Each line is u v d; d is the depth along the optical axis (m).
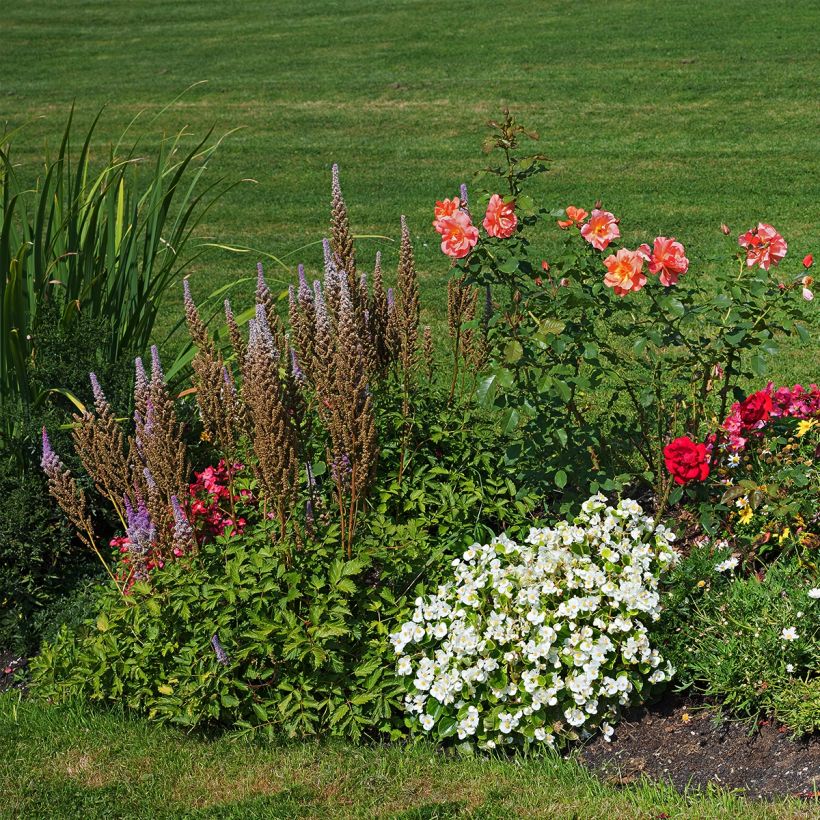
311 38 25.94
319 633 4.15
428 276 10.36
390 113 18.64
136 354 6.07
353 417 4.20
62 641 4.80
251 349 4.18
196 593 4.29
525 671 4.20
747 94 17.98
